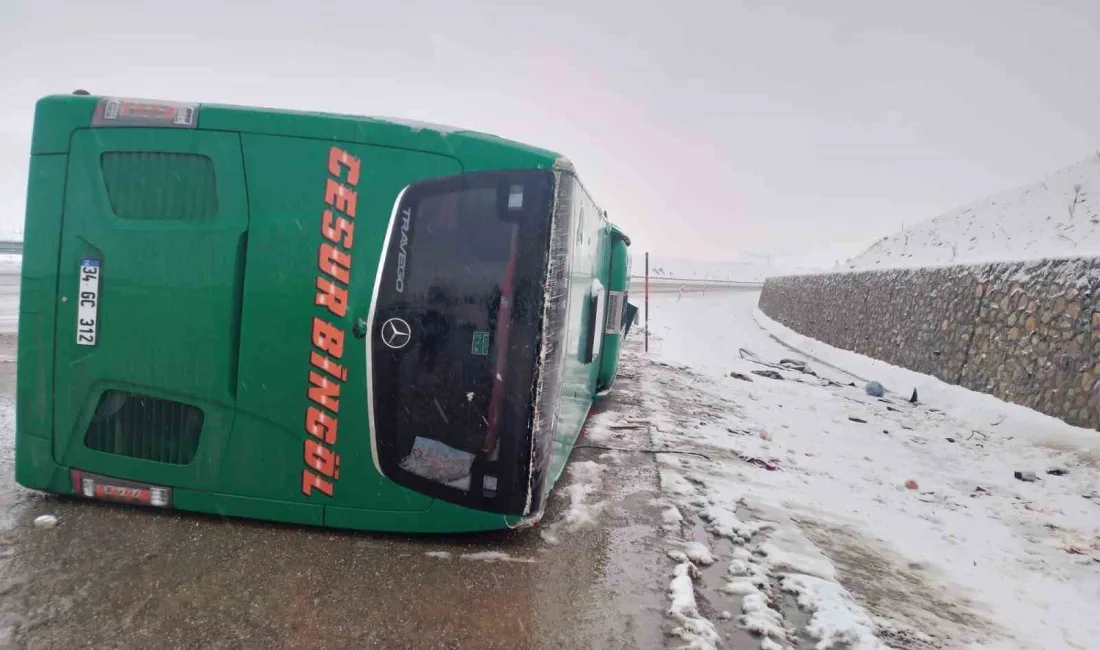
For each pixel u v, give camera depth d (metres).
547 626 2.79
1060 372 9.67
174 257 3.46
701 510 4.43
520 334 3.42
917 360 14.30
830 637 2.86
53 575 2.88
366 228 3.40
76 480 3.62
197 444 3.53
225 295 3.44
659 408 8.11
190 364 3.48
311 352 3.44
